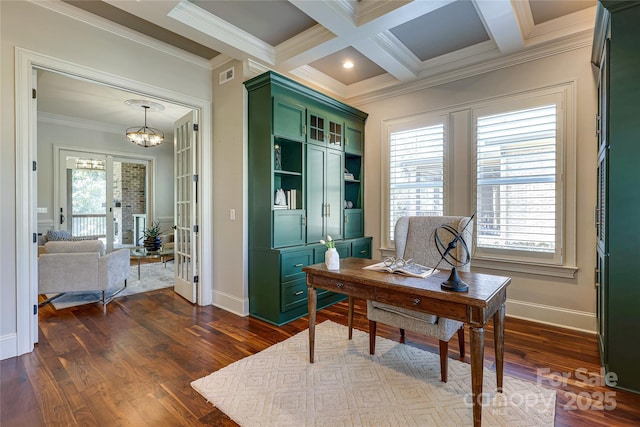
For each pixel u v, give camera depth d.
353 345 2.72
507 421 1.75
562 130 3.03
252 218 3.49
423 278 1.99
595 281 2.87
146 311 3.60
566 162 3.02
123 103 5.25
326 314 3.54
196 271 3.87
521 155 3.26
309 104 3.72
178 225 4.29
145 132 5.80
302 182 3.64
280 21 2.96
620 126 2.02
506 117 3.35
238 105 3.52
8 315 2.49
